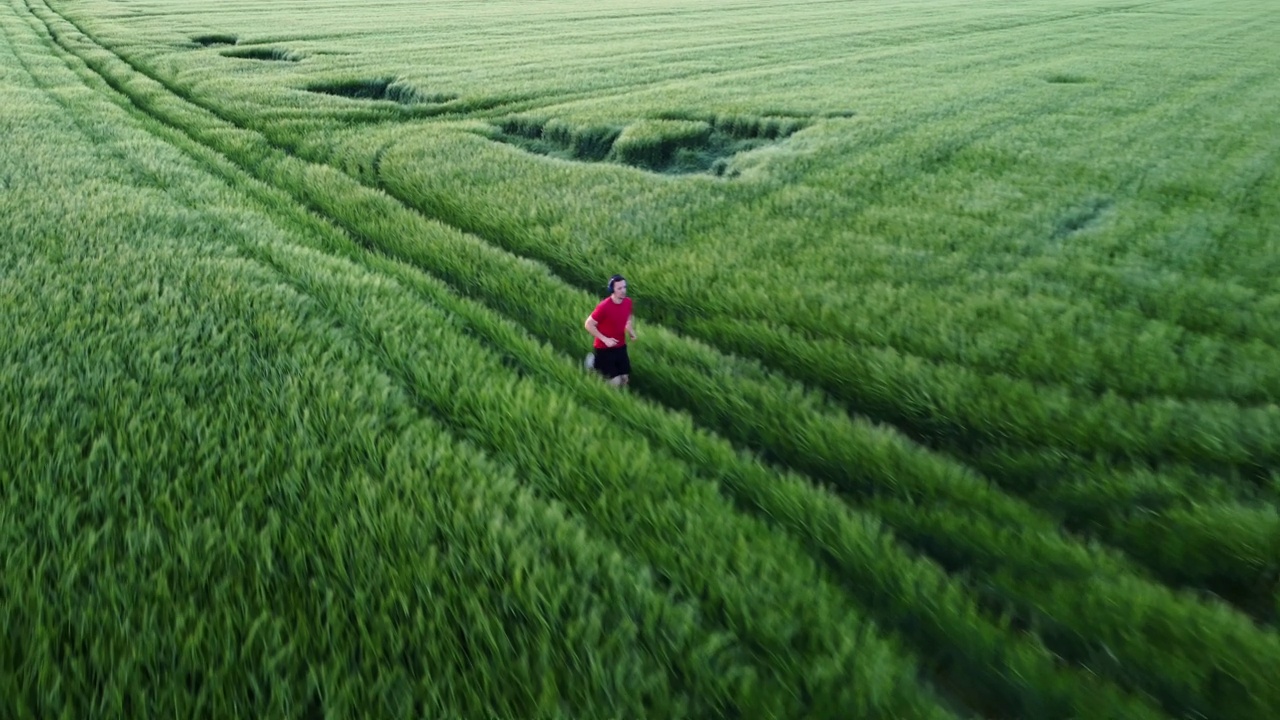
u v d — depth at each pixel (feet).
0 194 36.22
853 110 61.11
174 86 72.64
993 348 23.40
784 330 24.99
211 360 20.92
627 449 17.98
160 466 15.98
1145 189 40.88
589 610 12.92
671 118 59.88
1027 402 20.47
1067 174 43.80
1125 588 14.48
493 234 35.91
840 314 25.88
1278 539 15.62
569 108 63.41
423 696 11.18
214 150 51.44
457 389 20.58
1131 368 22.12
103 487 15.05
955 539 16.14
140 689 10.91
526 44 112.27
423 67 85.35
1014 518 16.74
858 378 22.30
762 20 151.23
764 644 12.71
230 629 11.78
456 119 61.93
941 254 31.68
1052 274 29.27
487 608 12.78
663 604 13.06
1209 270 29.73
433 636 12.02
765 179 43.09
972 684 13.10
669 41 116.98
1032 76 80.59
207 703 10.85
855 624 13.29
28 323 22.29
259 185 43.16
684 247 33.06
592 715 10.98
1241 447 18.56
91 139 51.11
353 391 19.57
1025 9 168.35
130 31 115.55
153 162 45.03
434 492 15.78
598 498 16.21
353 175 46.03
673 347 24.32
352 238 36.04
